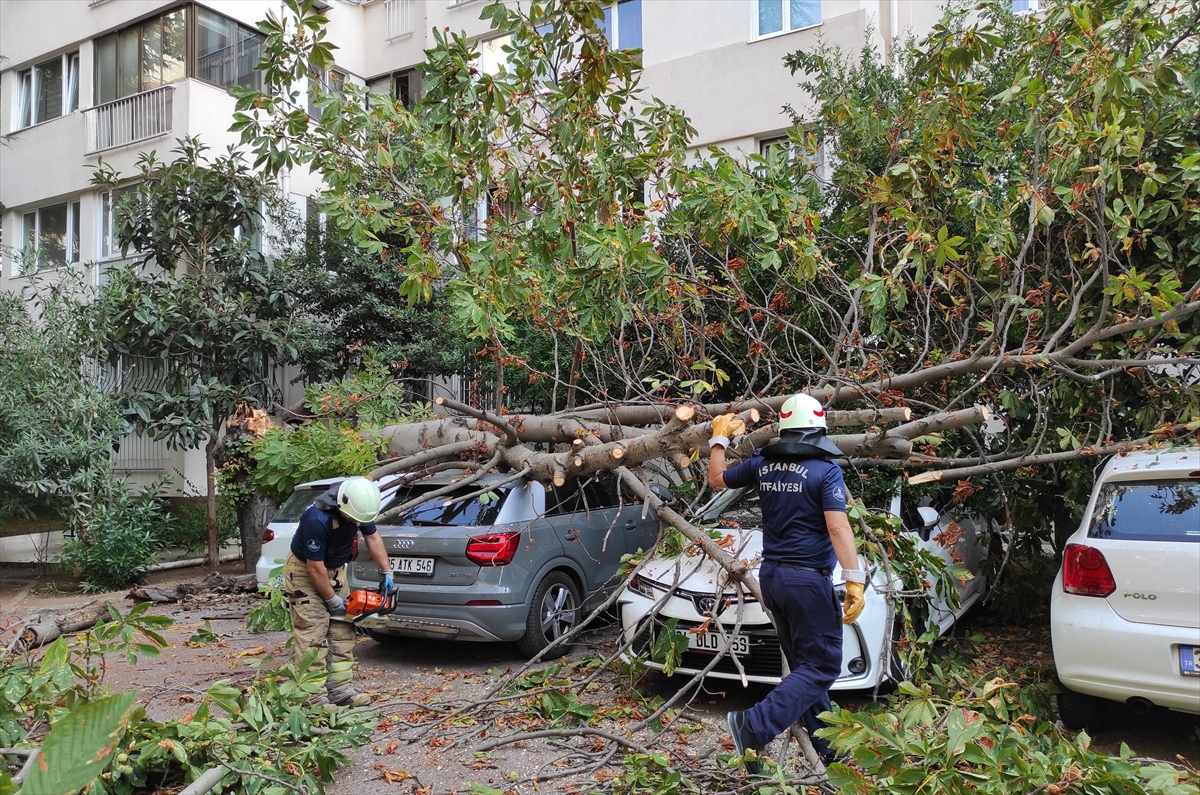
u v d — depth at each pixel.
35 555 12.82
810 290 6.94
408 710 5.20
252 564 11.21
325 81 7.38
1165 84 5.28
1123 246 5.56
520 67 6.05
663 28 12.98
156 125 14.29
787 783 3.55
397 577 6.26
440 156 6.02
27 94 16.92
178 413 11.41
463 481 6.23
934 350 6.34
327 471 7.21
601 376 7.45
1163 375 5.79
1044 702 4.54
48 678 3.96
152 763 3.73
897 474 6.27
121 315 10.95
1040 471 6.21
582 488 6.59
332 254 12.85
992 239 5.35
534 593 6.30
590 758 4.32
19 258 12.92
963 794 2.96
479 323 5.34
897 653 4.84
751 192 5.96
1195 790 3.05
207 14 14.38
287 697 4.30
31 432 10.30
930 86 6.31
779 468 3.80
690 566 5.39
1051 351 6.06
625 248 5.20
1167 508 4.17
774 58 12.00
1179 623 3.92
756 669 4.90
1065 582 4.35
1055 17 5.71
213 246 12.46
